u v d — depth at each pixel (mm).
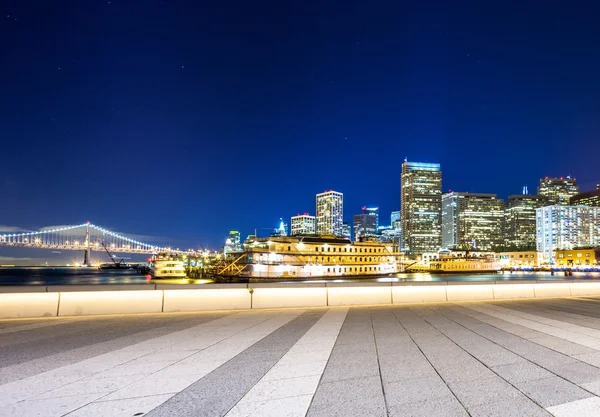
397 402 5539
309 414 5145
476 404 5426
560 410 5164
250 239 131625
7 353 8625
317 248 126500
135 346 9289
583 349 8562
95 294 14906
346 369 7203
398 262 149625
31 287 14266
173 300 15609
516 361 7605
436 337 10109
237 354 8438
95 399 5738
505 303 18766
